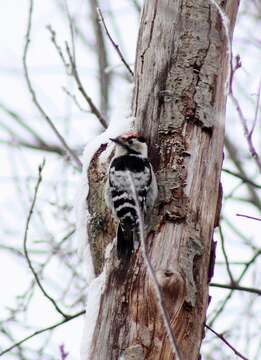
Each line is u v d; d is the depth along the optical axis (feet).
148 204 34.45
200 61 37.14
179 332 31.89
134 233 33.99
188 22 37.73
